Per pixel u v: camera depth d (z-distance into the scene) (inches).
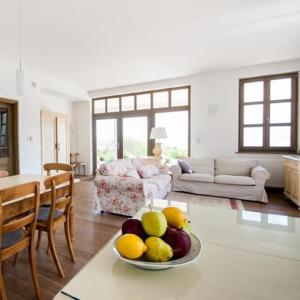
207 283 23.5
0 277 52.7
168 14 106.7
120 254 25.8
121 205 124.0
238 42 137.9
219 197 159.5
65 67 179.3
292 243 34.7
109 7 100.3
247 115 190.7
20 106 174.2
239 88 190.4
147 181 127.1
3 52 148.7
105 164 132.9
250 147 190.7
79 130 267.6
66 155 229.8
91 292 22.0
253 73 182.7
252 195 151.1
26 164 178.2
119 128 249.1
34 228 59.6
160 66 179.8
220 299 20.9
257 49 148.9
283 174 175.2
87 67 179.9
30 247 59.2
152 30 122.0
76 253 82.7
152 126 231.5
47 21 111.4
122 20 111.4
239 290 22.3
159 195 143.7
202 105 201.9
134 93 239.8
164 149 225.3
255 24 116.8
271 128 183.8
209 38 132.3
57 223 72.2
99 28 119.0
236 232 39.6
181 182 171.6
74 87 235.3
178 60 167.2
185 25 117.0
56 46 140.7
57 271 70.8
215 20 112.6
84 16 107.3
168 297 21.3
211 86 197.6
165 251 25.1
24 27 117.0
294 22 115.1
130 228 28.5
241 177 156.9
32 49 144.5
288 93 177.6
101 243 91.0
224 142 195.6
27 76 181.2
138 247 25.2
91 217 122.4
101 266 26.7
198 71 193.6
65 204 74.6
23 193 53.2
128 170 145.9
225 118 194.4
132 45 140.7
